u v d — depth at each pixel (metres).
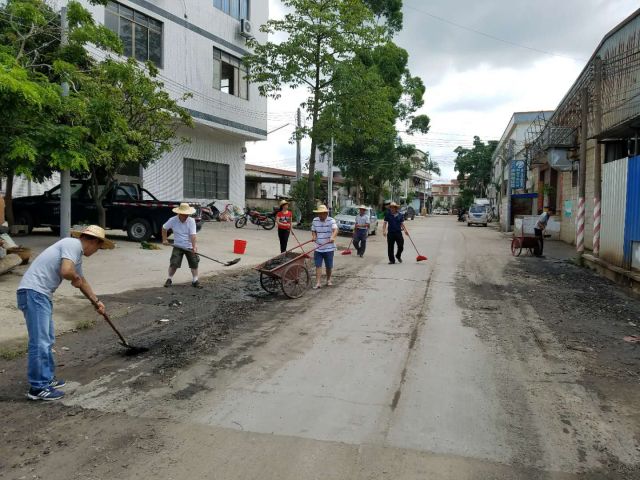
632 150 13.82
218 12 23.72
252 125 26.42
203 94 22.84
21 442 3.80
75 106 8.50
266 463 3.53
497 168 56.84
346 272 12.40
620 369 5.57
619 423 4.23
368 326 7.21
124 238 16.59
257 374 5.24
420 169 83.88
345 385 4.96
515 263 14.75
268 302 8.79
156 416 4.24
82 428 4.02
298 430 4.02
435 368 5.48
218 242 17.83
